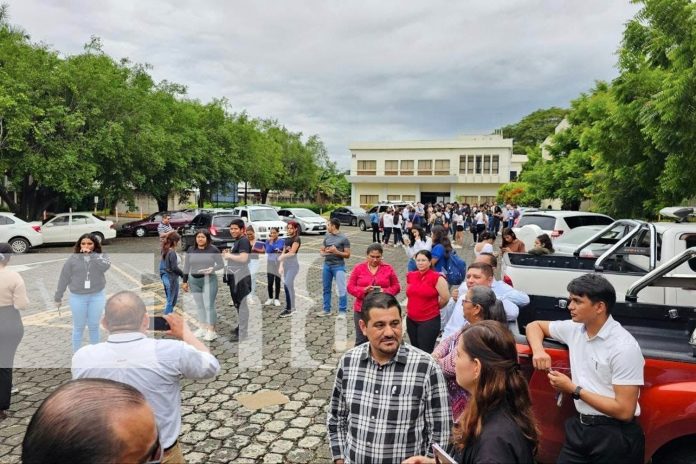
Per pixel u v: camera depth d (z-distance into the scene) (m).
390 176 52.81
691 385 2.77
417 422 2.36
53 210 26.59
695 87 7.82
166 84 30.38
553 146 24.39
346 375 2.48
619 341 2.57
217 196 39.25
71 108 19.80
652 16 9.27
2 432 4.40
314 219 26.48
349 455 2.42
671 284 3.67
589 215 11.73
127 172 22.69
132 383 2.55
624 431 2.55
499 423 1.92
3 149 17.55
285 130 51.78
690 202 11.00
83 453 0.98
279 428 4.52
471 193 51.47
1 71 17.20
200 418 4.73
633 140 10.30
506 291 4.25
